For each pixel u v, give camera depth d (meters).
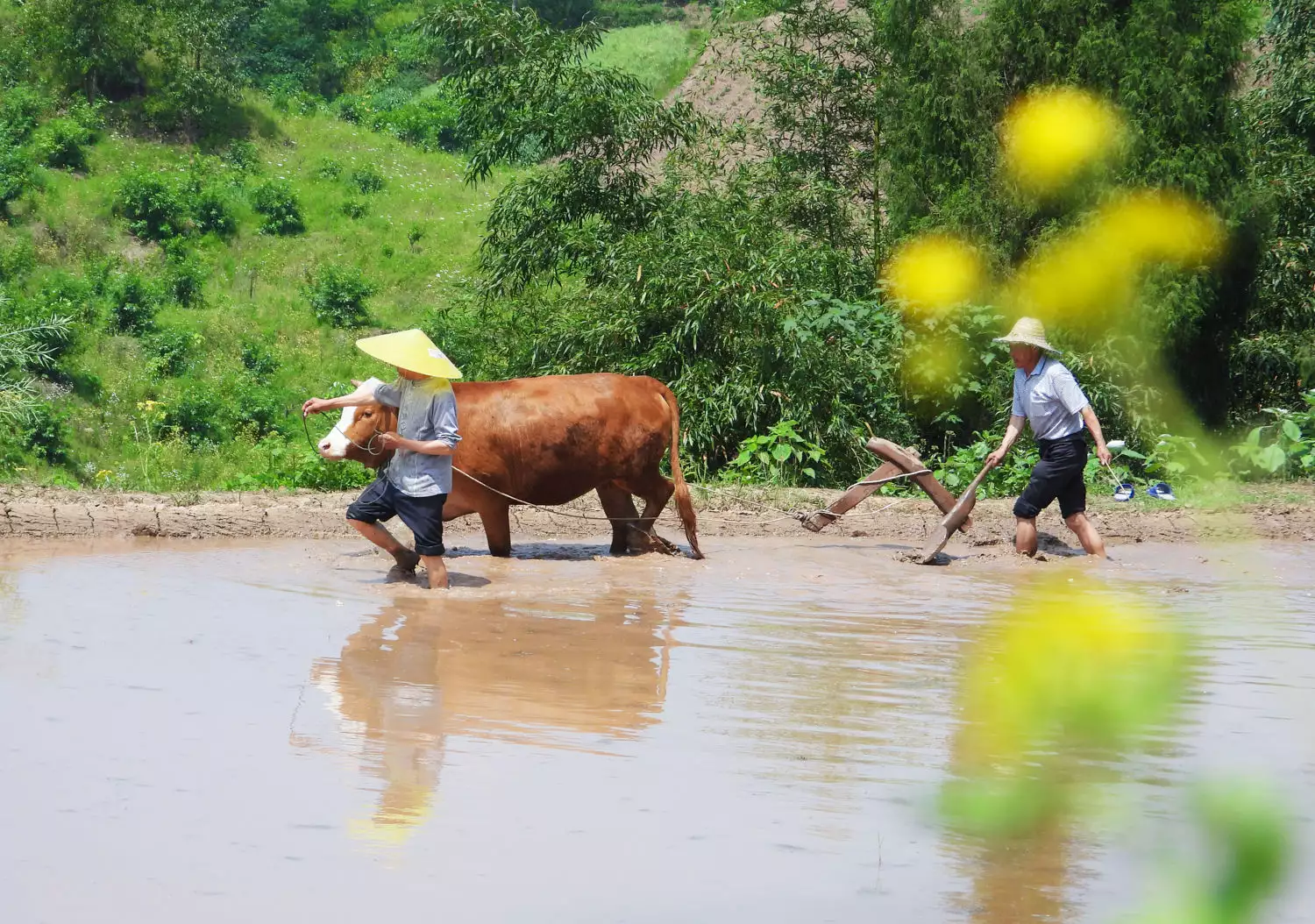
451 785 5.73
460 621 9.69
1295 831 5.18
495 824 5.23
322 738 6.43
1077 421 13.71
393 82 69.00
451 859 4.84
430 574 11.10
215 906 4.37
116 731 6.46
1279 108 27.45
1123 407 21.39
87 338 39.22
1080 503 14.00
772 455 19.28
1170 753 6.44
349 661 8.20
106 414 35.84
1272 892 2.67
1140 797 5.70
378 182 54.09
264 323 43.09
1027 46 22.50
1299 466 21.19
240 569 11.92
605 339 21.67
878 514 16.27
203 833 5.06
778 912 4.43
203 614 9.70
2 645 8.39
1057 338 21.69
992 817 4.44
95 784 5.63
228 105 56.44
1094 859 4.96
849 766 6.12
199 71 55.69
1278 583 12.30
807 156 26.61
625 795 5.64
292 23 71.81
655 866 4.82
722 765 6.11
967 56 22.81
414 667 8.06
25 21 54.47
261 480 18.97
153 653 8.28
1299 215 25.39
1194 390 22.53
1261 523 16.14
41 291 40.59
